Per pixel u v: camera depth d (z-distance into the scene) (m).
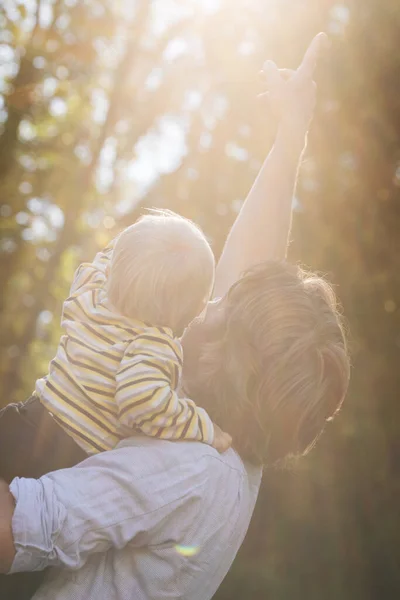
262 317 1.79
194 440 1.79
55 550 1.62
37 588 1.79
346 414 10.12
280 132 2.42
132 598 1.74
